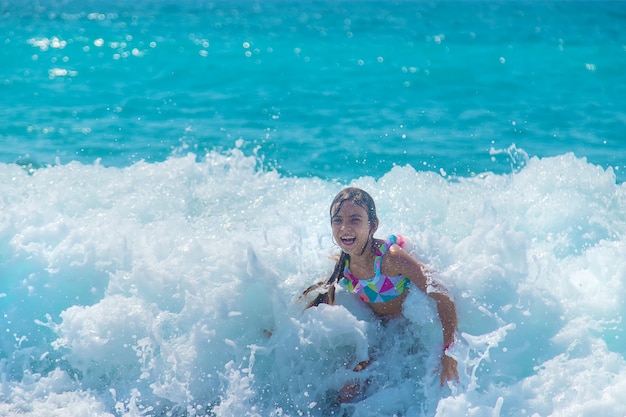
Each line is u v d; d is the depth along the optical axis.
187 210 6.91
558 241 6.30
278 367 5.05
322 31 22.56
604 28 22.02
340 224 4.89
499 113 11.95
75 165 7.80
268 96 13.48
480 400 4.59
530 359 4.96
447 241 5.45
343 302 5.20
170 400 4.98
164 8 29.62
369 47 19.33
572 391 4.54
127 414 4.87
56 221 6.24
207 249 5.59
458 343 4.79
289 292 5.23
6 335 5.55
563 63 16.52
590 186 6.95
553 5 29.20
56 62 17.06
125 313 5.32
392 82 14.75
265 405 4.95
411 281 5.01
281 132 10.89
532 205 6.73
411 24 24.17
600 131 10.72
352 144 10.16
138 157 9.73
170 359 5.07
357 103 12.84
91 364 5.25
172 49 18.86
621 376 4.58
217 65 16.70
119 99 13.32
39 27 23.34
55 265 5.81
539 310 5.12
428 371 4.88
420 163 9.21
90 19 25.81
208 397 5.03
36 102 13.02
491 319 5.07
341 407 4.93
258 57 17.75
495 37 20.75
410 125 11.19
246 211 6.90
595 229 6.41
